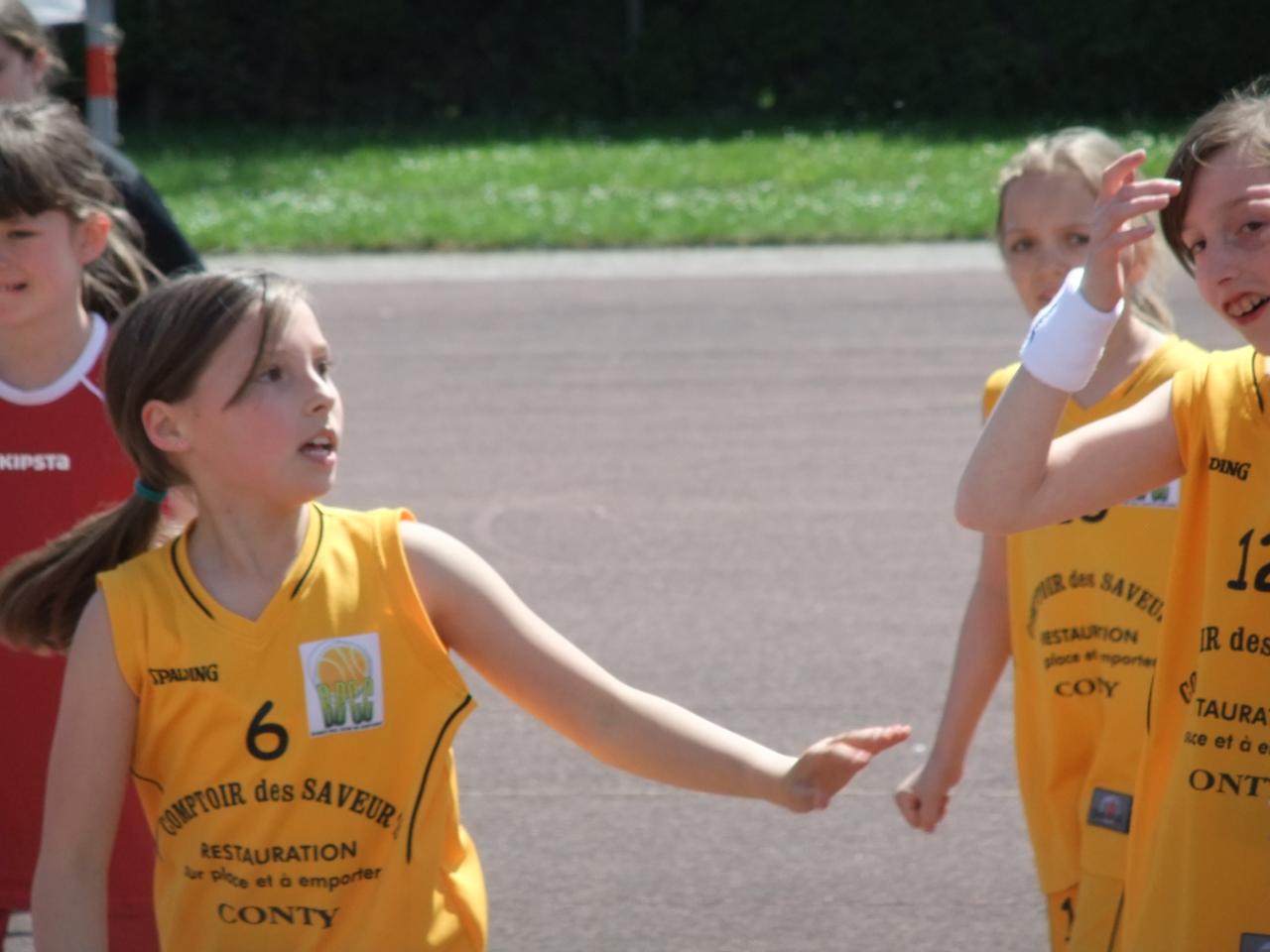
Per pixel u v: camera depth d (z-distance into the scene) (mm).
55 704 11891
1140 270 11141
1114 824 10641
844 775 8227
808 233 60000
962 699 11859
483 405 37656
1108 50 99438
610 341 44438
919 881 16156
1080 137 11672
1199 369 8602
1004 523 8469
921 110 101125
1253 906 8180
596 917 15492
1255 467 8289
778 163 77438
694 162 78625
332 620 8492
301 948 8430
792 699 20719
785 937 15070
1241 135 8023
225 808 8461
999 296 48938
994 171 73688
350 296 52031
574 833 17312
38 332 11750
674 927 15273
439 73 108000
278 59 107125
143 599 8531
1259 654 8234
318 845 8438
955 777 11836
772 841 17109
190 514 10094
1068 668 10961
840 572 25844
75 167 11484
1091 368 8250
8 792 12047
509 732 20094
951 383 38625
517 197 69125
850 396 37656
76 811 8656
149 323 8484
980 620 11930
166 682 8477
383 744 8539
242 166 81688
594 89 105125
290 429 8375
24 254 11398
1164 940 8367
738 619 23812
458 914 8570
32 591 9227
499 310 49094
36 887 8672
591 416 36344
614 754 8727
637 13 106750
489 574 8812
